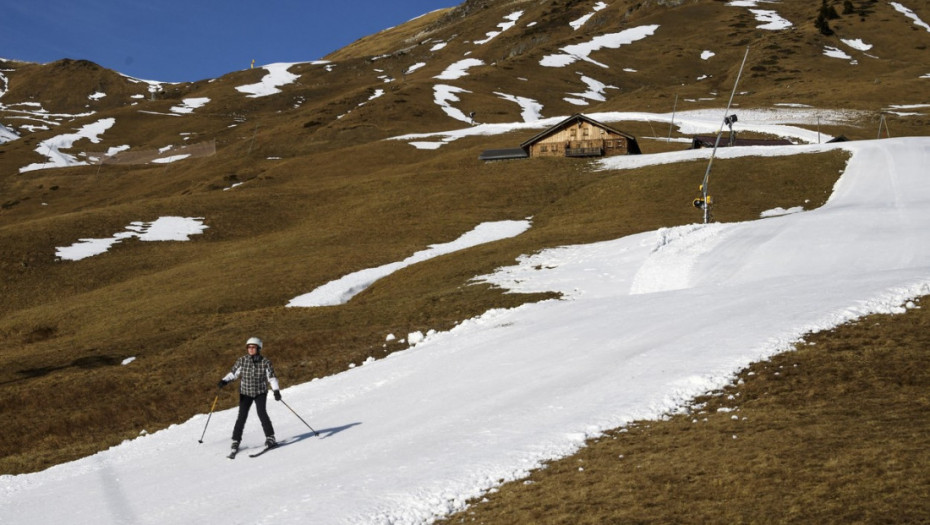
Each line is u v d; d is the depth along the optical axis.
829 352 16.48
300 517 10.96
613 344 20.47
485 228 65.88
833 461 10.45
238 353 30.88
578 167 86.69
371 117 158.50
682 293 26.92
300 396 22.28
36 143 179.25
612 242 46.59
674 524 9.17
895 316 18.42
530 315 28.19
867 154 71.81
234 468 14.99
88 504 13.60
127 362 33.22
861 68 179.62
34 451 22.33
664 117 137.12
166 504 12.84
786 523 8.73
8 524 12.98
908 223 40.62
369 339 30.36
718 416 13.77
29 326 51.12
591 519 9.65
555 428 14.04
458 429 15.05
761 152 77.81
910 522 8.31
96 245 69.69
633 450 12.40
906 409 12.74
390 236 65.62
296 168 116.31
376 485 12.13
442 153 117.56
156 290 55.72
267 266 58.59
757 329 18.92
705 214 48.44
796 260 34.72
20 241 68.88
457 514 10.77
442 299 36.69
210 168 134.75
